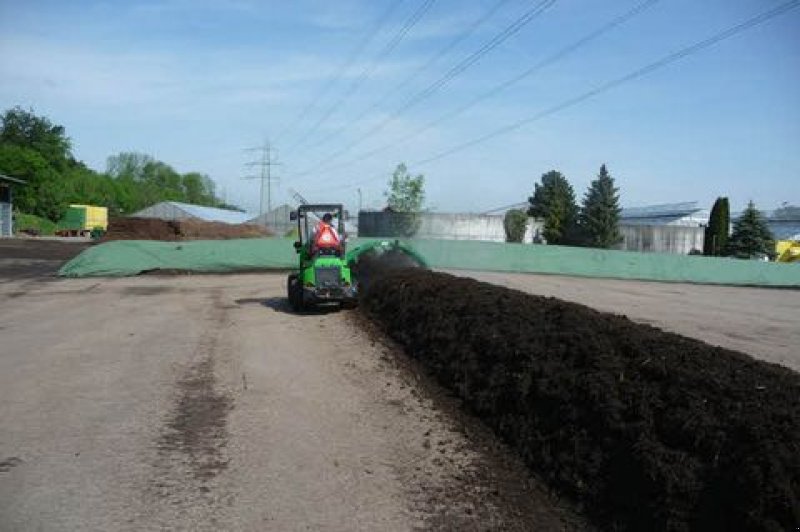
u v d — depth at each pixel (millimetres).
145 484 7121
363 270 22812
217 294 22875
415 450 8141
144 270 29875
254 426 8969
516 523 6312
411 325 13992
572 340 8656
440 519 6410
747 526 4922
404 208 65500
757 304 26938
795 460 5043
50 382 10898
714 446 5695
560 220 73688
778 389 6430
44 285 25312
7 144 108312
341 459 7871
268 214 92312
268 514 6496
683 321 20484
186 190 175750
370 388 10750
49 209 96688
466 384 9938
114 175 171250
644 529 5754
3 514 6387
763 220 57188
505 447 8117
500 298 12203
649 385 7016
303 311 18469
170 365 12141
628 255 37938
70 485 7059
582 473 6766
